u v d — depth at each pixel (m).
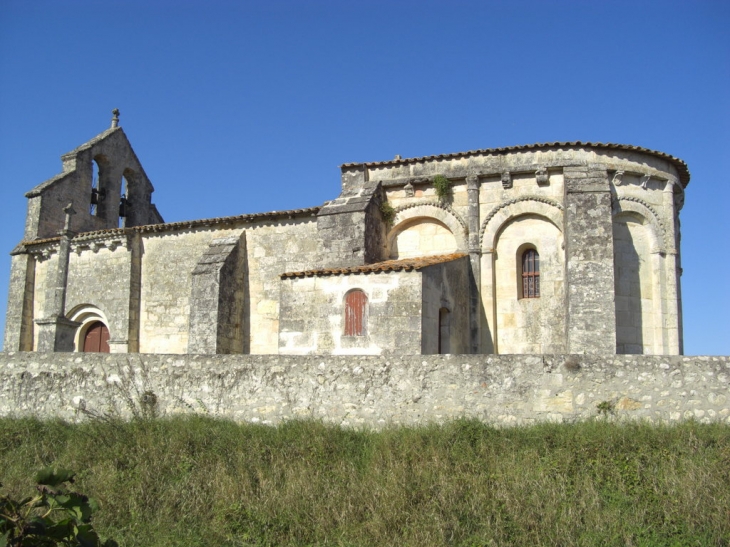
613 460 11.01
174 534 10.52
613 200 20.97
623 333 20.44
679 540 9.41
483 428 12.45
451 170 22.44
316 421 13.75
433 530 9.91
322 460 12.34
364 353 18.16
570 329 18.75
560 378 12.77
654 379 12.43
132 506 11.38
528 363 13.00
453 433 12.29
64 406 16.78
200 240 25.50
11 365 17.64
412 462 11.71
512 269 21.56
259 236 24.44
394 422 13.55
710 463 10.52
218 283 22.95
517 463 11.38
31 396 17.20
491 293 21.41
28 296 28.98
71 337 23.72
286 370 14.70
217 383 15.29
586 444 11.37
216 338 22.69
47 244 28.53
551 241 21.23
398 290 18.16
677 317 20.81
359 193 22.42
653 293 20.92
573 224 19.31
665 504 10.00
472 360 13.32
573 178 20.11
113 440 13.98
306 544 10.27
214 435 13.62
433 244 22.77
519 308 21.27
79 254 27.59
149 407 15.66
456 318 20.28
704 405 12.19
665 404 12.30
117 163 33.03
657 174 21.41
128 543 10.27
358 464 12.23
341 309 18.72
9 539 5.80
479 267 21.62
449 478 11.06
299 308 19.27
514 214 21.55
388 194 23.30
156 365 16.03
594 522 9.87
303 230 23.72
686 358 12.44
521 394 12.91
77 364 16.94
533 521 9.90
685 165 22.09
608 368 12.63
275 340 23.48
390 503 10.59
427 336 18.16
